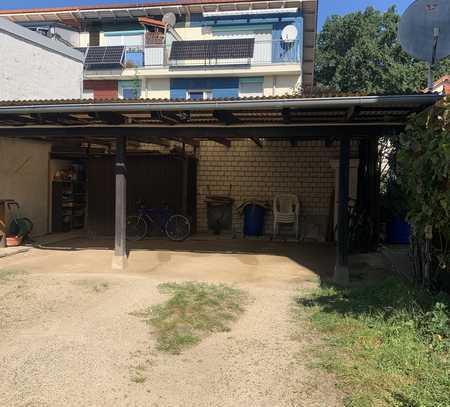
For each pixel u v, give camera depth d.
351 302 5.27
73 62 12.82
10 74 10.21
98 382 3.29
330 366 3.48
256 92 18.25
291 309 5.16
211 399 3.07
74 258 8.42
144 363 3.64
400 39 6.15
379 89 24.78
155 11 19.16
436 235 5.15
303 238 11.42
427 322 4.05
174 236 10.87
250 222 11.70
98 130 7.54
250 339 4.18
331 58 28.11
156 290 6.01
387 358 3.53
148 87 18.84
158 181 11.53
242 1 18.12
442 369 3.31
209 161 12.34
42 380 3.31
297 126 6.85
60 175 11.84
